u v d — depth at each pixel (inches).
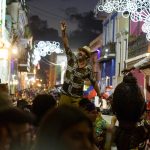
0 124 87.4
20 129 88.1
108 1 823.7
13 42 1289.4
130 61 1432.1
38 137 89.4
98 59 1993.1
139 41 1328.7
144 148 201.0
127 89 200.8
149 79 1057.5
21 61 1959.9
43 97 204.4
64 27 277.0
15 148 87.7
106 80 1855.3
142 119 234.1
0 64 1182.9
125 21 1581.0
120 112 198.1
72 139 86.2
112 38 1809.8
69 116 86.6
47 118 87.8
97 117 274.2
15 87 1525.6
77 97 275.0
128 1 826.2
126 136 195.9
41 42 1594.5
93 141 92.7
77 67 274.5
